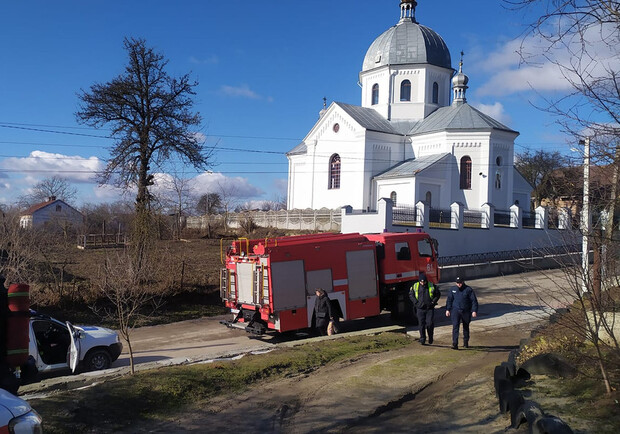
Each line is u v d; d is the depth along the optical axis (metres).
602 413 5.85
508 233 36.38
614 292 7.08
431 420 7.04
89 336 11.19
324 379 9.26
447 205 40.81
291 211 43.75
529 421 5.56
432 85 47.88
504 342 13.51
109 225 51.75
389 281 16.34
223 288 15.45
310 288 14.32
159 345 14.32
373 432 6.74
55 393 7.54
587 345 7.78
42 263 20.12
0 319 4.56
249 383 8.88
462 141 41.47
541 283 26.80
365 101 49.97
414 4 50.69
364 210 39.59
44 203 67.88
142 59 25.80
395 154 44.78
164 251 23.88
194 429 6.70
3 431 3.74
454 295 12.58
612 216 5.83
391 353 11.79
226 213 48.38
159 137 26.06
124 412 6.91
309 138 47.44
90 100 25.70
